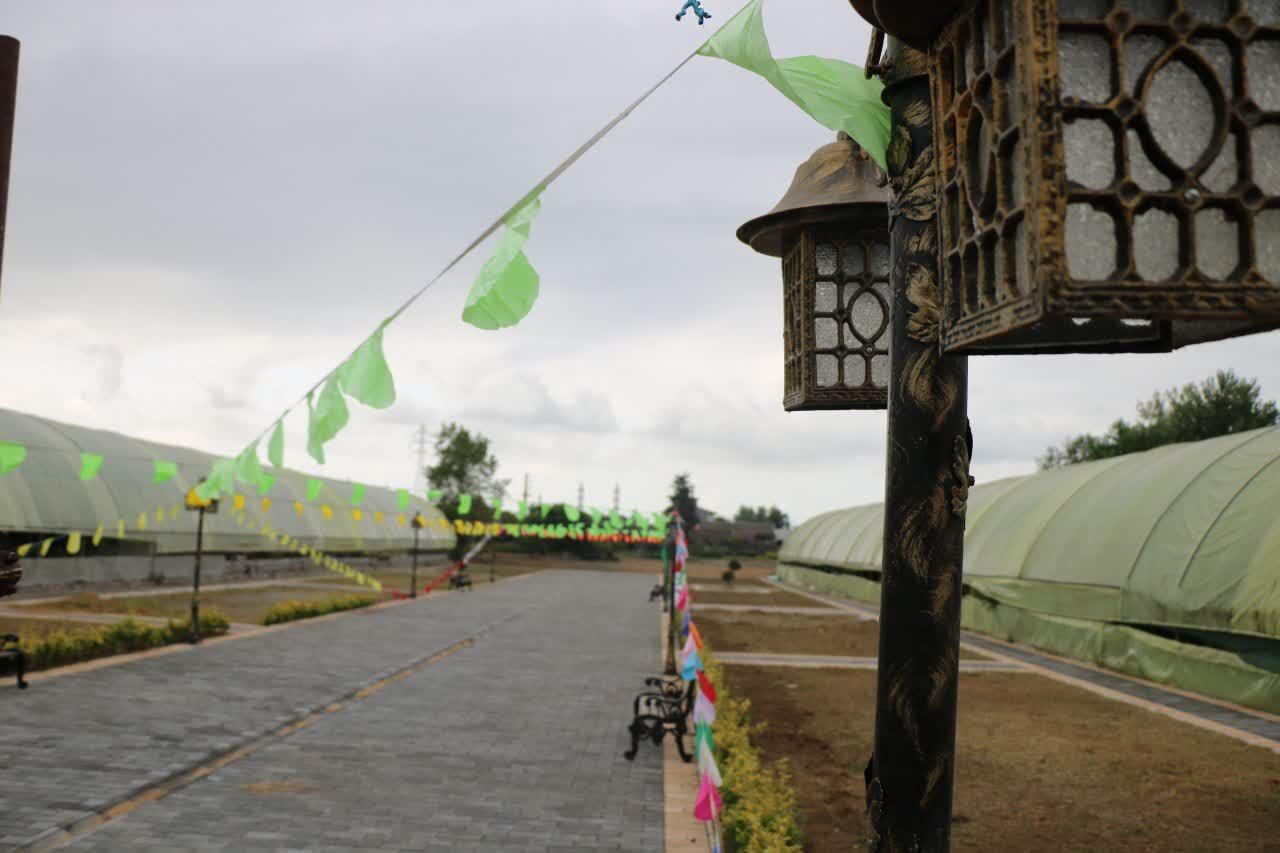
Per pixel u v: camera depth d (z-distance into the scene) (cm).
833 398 293
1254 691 1423
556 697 1427
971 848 757
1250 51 147
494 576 5347
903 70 207
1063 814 852
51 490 3005
